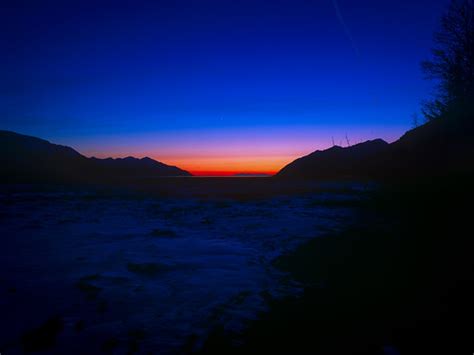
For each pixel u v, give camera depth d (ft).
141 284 13.84
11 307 11.16
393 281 13.43
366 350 8.21
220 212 42.50
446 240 19.25
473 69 37.91
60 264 17.02
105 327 9.67
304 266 16.57
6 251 20.03
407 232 23.70
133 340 8.87
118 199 66.44
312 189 91.40
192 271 15.85
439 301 10.91
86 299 12.00
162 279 14.56
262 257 18.65
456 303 10.59
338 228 28.30
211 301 11.89
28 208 47.91
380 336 8.92
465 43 37.99
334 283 13.70
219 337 9.07
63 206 51.31
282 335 9.17
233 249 20.83
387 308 10.80
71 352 8.18
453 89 41.06
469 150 44.78
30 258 18.30
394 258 16.92
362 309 10.84
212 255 19.24
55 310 10.95
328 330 9.43
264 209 45.55
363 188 77.36
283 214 39.50
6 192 88.84
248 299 12.08
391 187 59.21
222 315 10.62
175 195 77.92
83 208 48.39
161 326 9.77
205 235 25.88
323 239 23.50
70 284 13.74
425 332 8.99
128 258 18.43
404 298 11.53
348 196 63.62
